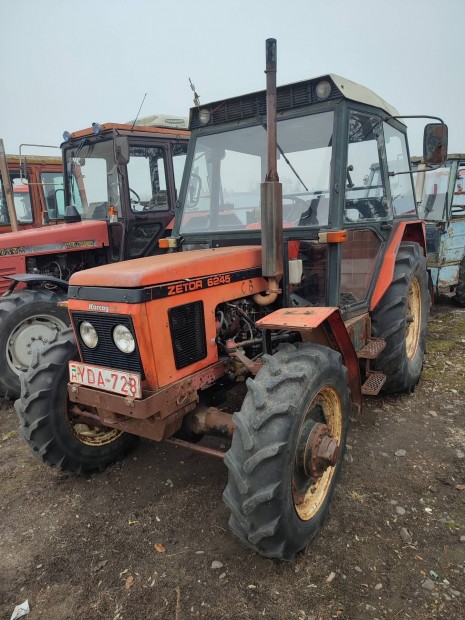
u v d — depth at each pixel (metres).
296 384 2.23
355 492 2.82
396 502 2.72
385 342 3.65
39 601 2.18
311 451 2.27
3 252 5.27
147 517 2.71
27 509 2.84
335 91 2.90
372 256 3.57
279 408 2.12
